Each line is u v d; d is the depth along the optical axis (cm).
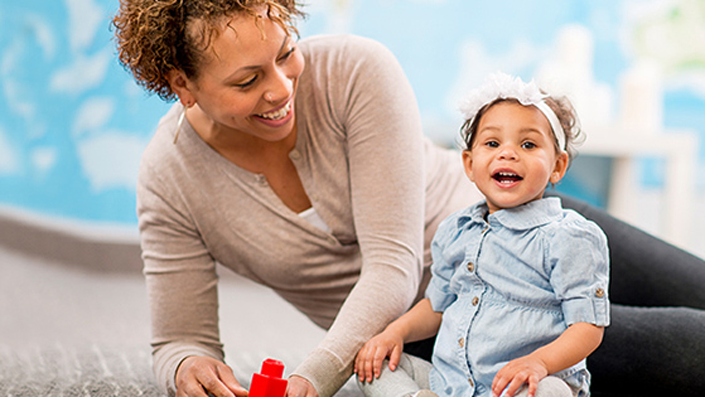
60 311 247
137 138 321
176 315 130
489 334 108
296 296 141
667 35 346
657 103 291
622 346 128
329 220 130
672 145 279
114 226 326
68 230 321
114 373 147
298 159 129
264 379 101
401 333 117
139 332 221
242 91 110
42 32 315
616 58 346
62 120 321
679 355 126
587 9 343
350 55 130
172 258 132
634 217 336
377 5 334
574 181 287
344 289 137
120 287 292
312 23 329
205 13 105
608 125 282
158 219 132
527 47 341
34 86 320
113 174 323
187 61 110
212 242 133
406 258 122
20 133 326
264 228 130
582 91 291
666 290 155
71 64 316
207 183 130
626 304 160
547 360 100
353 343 115
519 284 108
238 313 259
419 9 337
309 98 129
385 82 128
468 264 113
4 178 332
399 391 109
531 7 341
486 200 118
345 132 129
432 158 149
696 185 348
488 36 340
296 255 131
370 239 123
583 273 104
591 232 106
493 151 112
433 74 340
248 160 129
